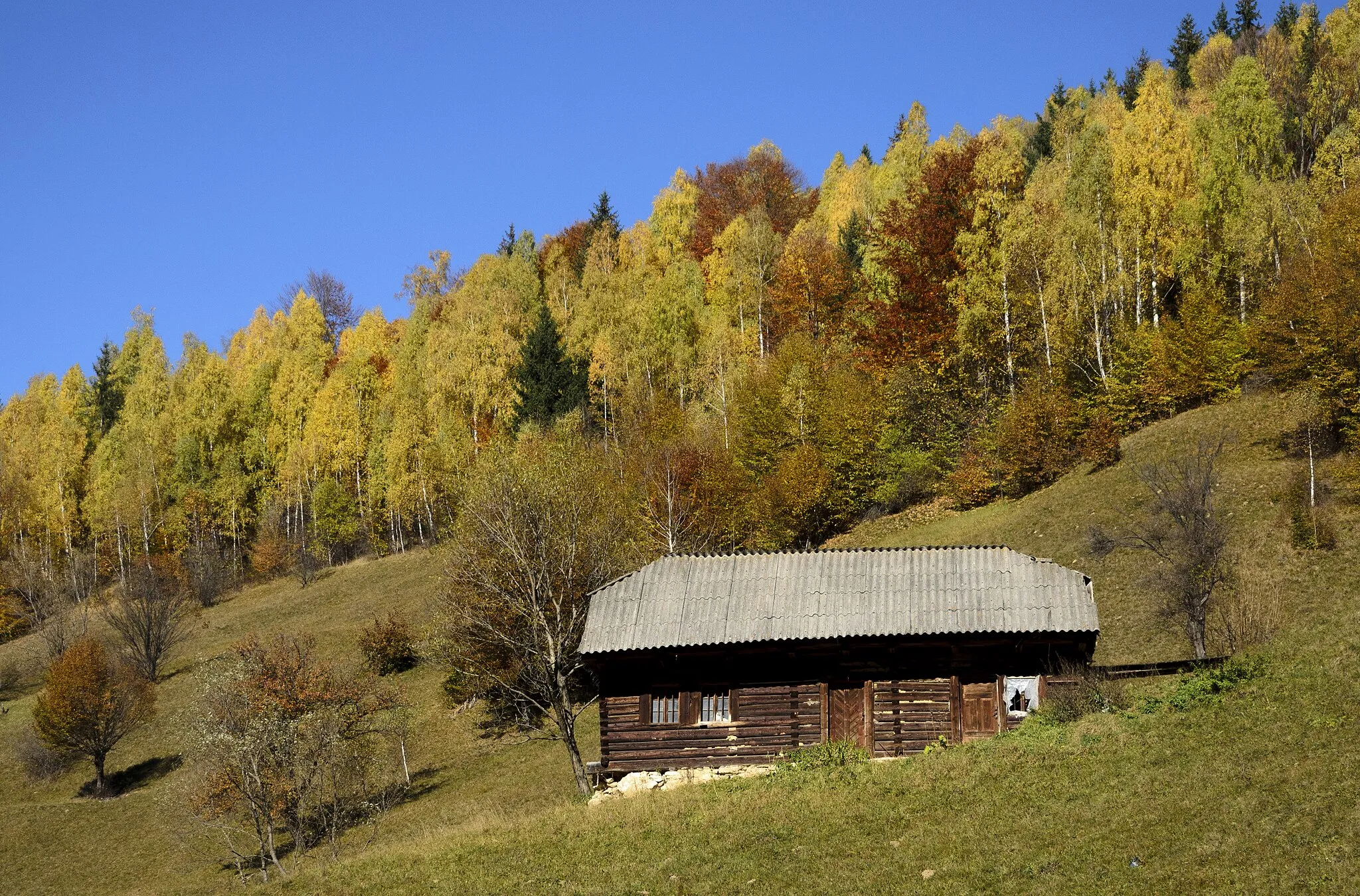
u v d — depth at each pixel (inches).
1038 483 2454.5
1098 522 2069.4
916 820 1034.1
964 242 2829.7
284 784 1704.0
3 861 2154.3
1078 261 2723.9
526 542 1630.2
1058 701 1223.5
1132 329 2659.9
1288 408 2169.0
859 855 979.9
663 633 1314.0
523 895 1018.1
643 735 1342.3
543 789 1766.7
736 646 1302.9
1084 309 2728.8
